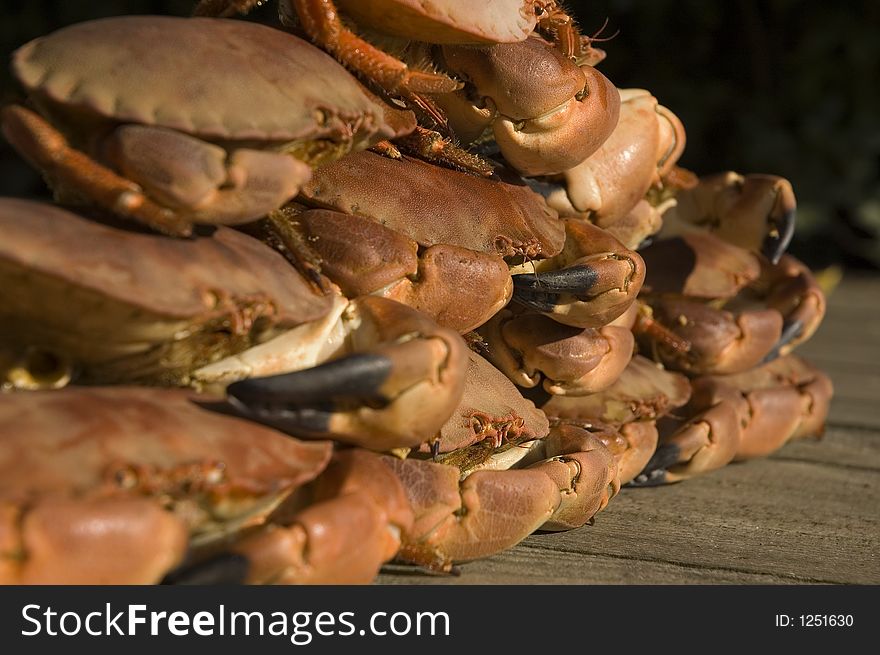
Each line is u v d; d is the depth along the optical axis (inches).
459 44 38.1
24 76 33.2
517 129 39.4
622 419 43.5
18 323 33.0
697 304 47.5
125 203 32.8
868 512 44.6
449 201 38.3
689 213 49.9
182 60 33.7
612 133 42.3
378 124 35.9
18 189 108.5
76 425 31.5
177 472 31.4
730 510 43.8
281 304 34.4
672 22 117.0
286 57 35.1
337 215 37.1
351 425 33.6
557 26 39.9
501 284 38.1
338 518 32.3
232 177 33.1
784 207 47.8
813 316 50.0
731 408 46.2
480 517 35.8
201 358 34.7
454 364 33.7
